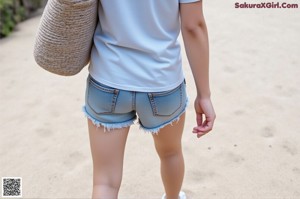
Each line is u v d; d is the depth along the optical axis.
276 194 2.37
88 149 2.85
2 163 2.76
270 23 4.86
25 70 4.12
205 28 1.46
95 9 1.34
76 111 3.33
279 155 2.69
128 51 1.39
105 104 1.45
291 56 4.06
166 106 1.50
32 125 3.16
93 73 1.45
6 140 3.00
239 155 2.70
